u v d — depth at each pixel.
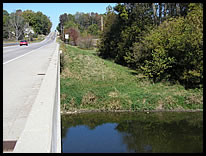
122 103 16.17
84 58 29.08
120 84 19.89
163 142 10.84
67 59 25.91
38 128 2.50
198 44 18.55
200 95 17.09
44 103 3.50
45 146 2.07
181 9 30.36
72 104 16.03
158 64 19.84
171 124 13.24
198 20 19.09
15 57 15.47
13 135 2.84
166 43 21.00
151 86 19.69
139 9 28.22
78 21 127.62
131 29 27.78
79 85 18.84
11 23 82.75
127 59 26.75
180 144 10.73
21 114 3.80
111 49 35.09
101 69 25.00
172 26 21.34
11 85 6.35
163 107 16.00
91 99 16.44
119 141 10.73
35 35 117.94
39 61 12.75
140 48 23.64
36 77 7.68
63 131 12.06
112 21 34.47
